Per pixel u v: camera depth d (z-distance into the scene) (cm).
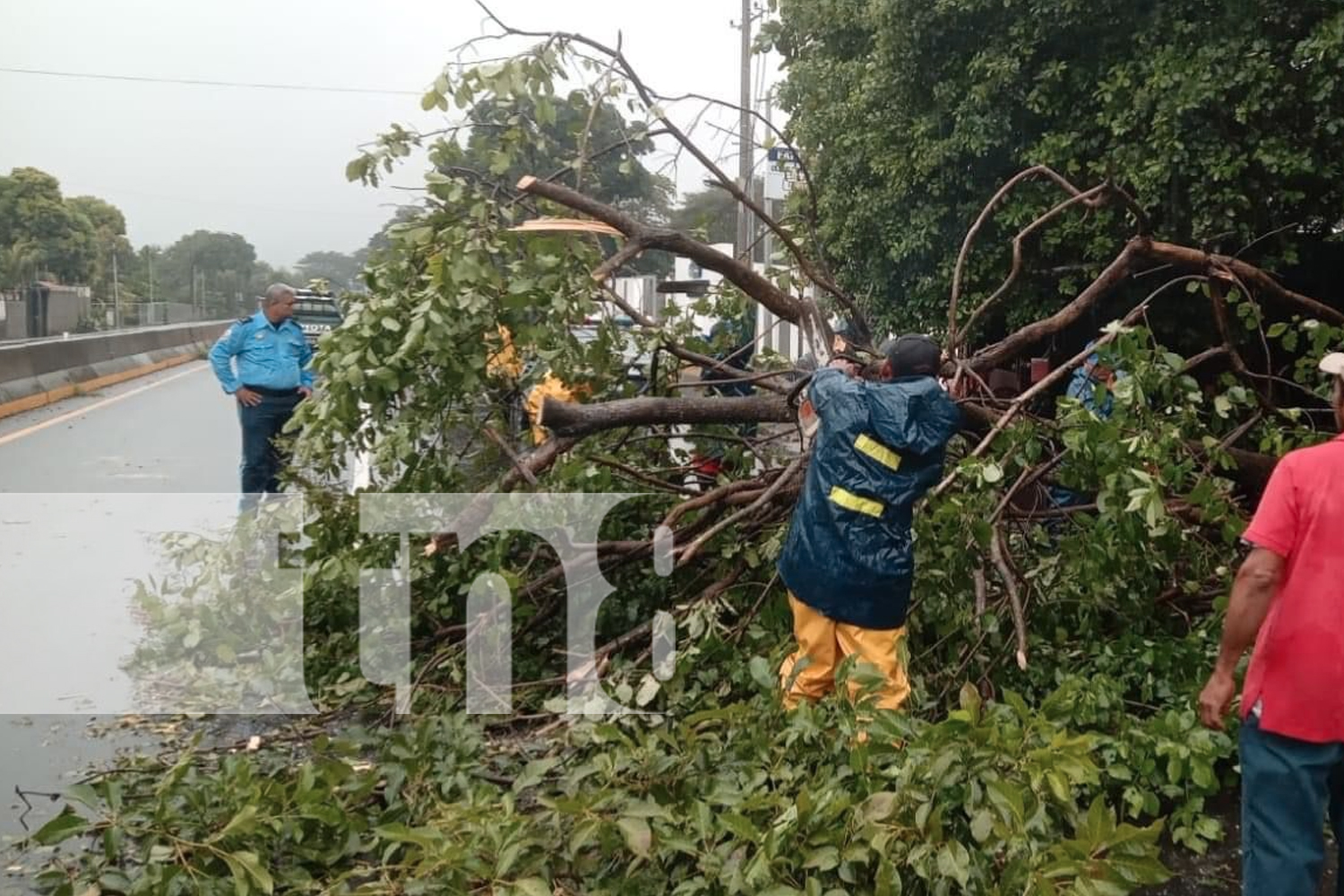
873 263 974
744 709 355
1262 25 680
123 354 2272
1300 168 673
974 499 432
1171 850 361
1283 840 287
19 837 365
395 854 336
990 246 873
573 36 527
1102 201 517
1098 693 397
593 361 546
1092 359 546
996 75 805
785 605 451
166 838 320
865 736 341
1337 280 814
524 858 303
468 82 507
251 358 761
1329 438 483
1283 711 284
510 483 473
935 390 379
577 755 379
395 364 458
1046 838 300
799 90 1051
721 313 677
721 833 303
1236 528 442
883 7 852
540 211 566
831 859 279
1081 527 461
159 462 1120
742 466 565
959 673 427
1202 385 800
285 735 446
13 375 1627
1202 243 588
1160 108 706
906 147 903
